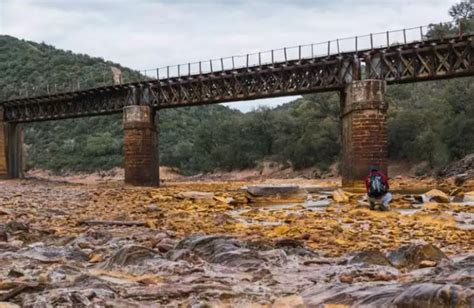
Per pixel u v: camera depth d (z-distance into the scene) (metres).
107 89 63.50
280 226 17.08
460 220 19.41
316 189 52.00
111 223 18.77
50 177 126.50
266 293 7.25
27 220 19.97
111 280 8.41
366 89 45.12
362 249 12.29
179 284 7.94
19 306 6.65
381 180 23.23
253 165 107.88
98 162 126.25
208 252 10.84
